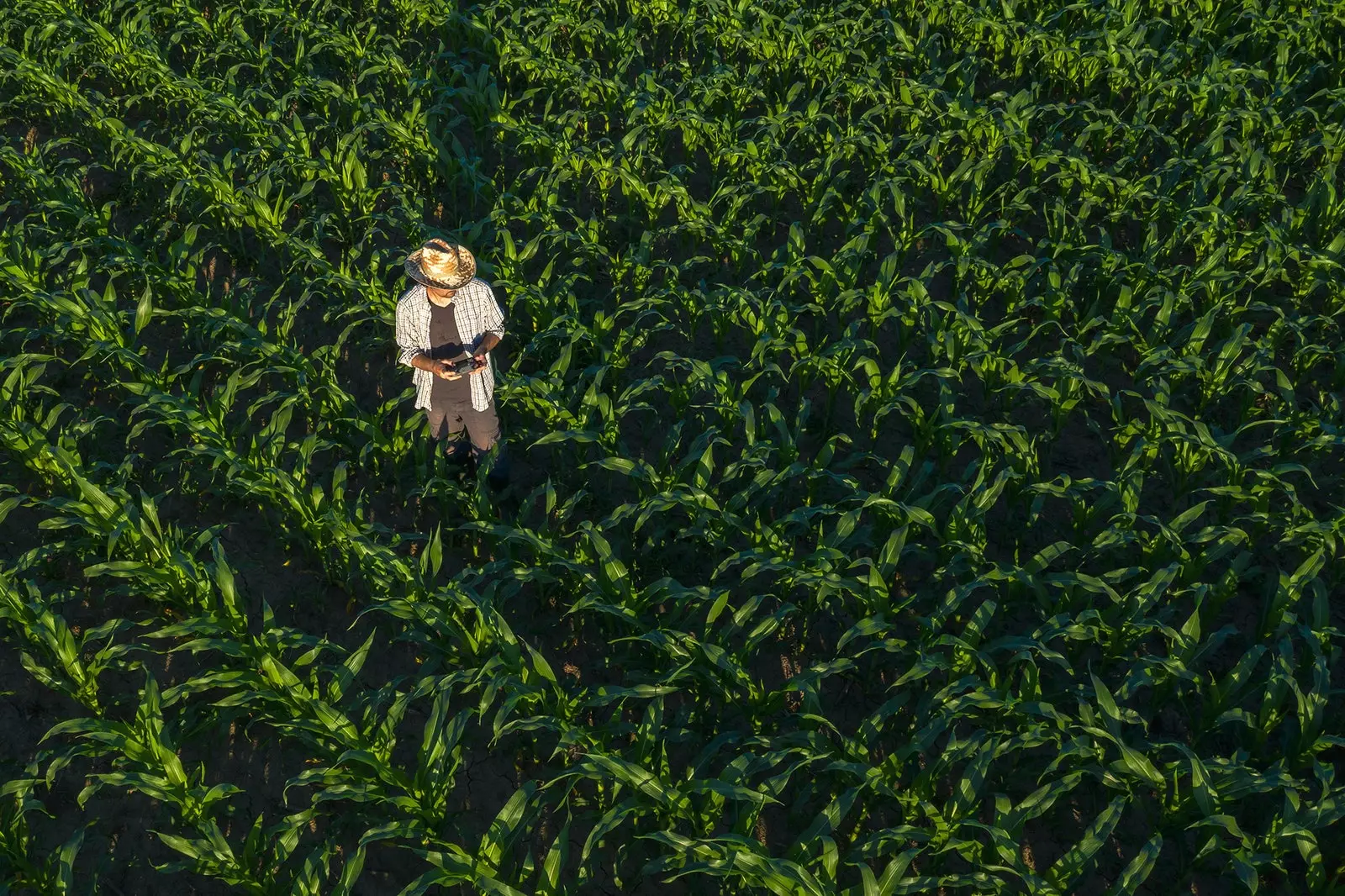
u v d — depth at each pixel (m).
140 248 7.36
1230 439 5.56
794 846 3.95
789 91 8.95
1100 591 5.16
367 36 9.42
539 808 4.18
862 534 5.16
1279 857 4.08
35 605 4.69
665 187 7.47
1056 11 9.81
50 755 4.45
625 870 4.64
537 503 6.12
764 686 5.32
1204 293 7.14
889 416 6.70
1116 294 7.11
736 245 7.23
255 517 6.06
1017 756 4.73
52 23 9.16
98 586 5.61
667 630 4.71
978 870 4.20
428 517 6.05
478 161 7.84
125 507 5.07
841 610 5.59
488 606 4.59
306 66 9.18
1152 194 7.37
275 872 4.09
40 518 6.02
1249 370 6.52
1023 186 8.40
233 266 7.80
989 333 6.26
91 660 4.93
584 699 4.76
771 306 6.61
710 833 4.60
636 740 4.37
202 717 4.96
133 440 6.38
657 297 6.85
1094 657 5.24
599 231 7.71
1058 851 4.70
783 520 5.13
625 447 5.71
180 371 6.02
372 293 6.71
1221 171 7.73
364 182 7.74
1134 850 4.68
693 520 5.59
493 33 9.72
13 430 5.64
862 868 3.74
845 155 8.07
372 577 5.13
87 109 8.51
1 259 6.71
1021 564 5.85
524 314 7.20
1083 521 5.43
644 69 9.52
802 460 6.46
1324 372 7.02
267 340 6.63
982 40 9.70
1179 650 4.58
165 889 4.53
